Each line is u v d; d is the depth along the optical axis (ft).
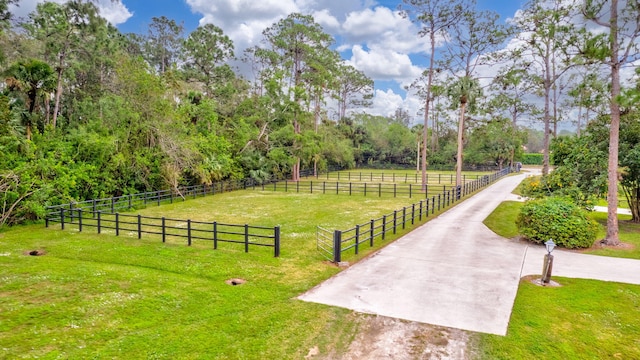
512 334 19.81
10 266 30.71
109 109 71.00
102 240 40.09
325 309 23.02
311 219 54.54
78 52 87.76
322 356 17.93
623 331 20.21
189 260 32.99
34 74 58.29
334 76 145.79
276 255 34.37
